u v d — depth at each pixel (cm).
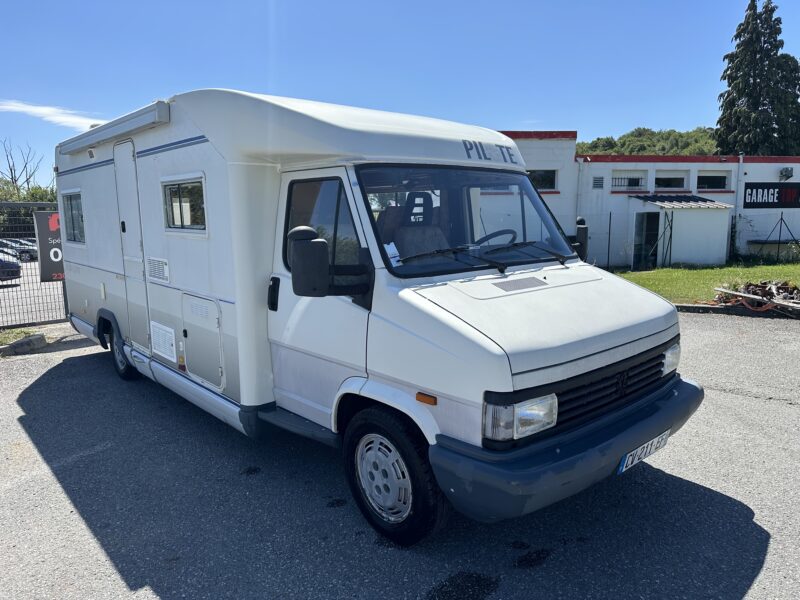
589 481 306
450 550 351
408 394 325
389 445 346
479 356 287
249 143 386
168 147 474
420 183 379
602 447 304
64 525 387
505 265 378
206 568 338
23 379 707
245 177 400
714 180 2258
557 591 312
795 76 3972
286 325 403
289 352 408
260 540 366
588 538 360
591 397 321
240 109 388
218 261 430
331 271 333
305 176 390
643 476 436
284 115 366
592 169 2100
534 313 323
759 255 2258
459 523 380
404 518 345
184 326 495
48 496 425
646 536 360
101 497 423
